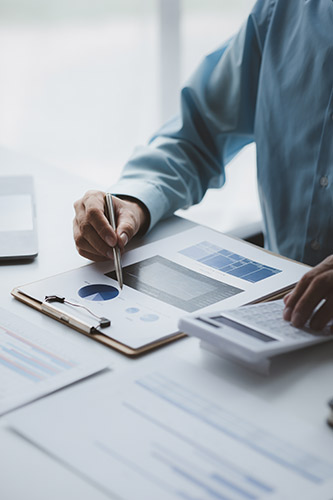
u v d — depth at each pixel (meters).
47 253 1.03
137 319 0.82
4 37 2.49
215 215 2.57
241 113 1.34
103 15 2.49
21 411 0.65
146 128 2.61
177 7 2.44
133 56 2.53
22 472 0.58
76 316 0.82
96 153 2.64
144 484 0.56
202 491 0.55
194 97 1.34
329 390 0.70
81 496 0.55
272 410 0.66
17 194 1.23
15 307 0.87
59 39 2.51
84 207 1.03
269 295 0.88
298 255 1.29
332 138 1.19
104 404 0.67
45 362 0.74
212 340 0.74
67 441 0.61
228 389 0.70
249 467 0.58
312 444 0.61
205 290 0.89
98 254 0.97
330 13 1.19
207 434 0.62
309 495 0.55
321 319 0.78
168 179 1.20
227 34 2.46
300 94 1.23
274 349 0.71
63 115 2.60
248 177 2.53
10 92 2.56
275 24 1.27
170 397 0.68
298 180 1.26
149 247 1.03
